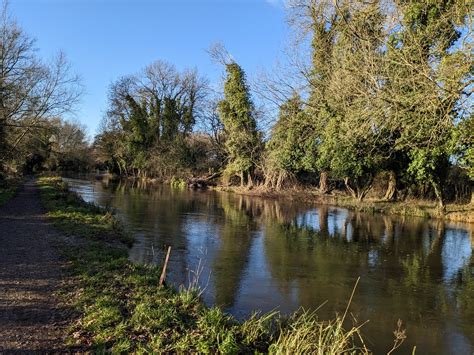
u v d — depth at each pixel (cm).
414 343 749
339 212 2781
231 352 567
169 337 607
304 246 1575
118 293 787
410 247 1627
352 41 1482
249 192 4222
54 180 4672
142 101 6119
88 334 602
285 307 897
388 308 929
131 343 574
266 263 1284
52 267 966
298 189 3856
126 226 1809
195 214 2389
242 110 4341
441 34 1160
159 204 2839
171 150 5669
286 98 2327
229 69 4347
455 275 1225
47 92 3647
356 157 2664
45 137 5928
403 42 1239
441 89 959
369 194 3544
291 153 3391
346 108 1324
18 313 670
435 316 888
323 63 1997
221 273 1144
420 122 1065
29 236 1341
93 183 5116
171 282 993
